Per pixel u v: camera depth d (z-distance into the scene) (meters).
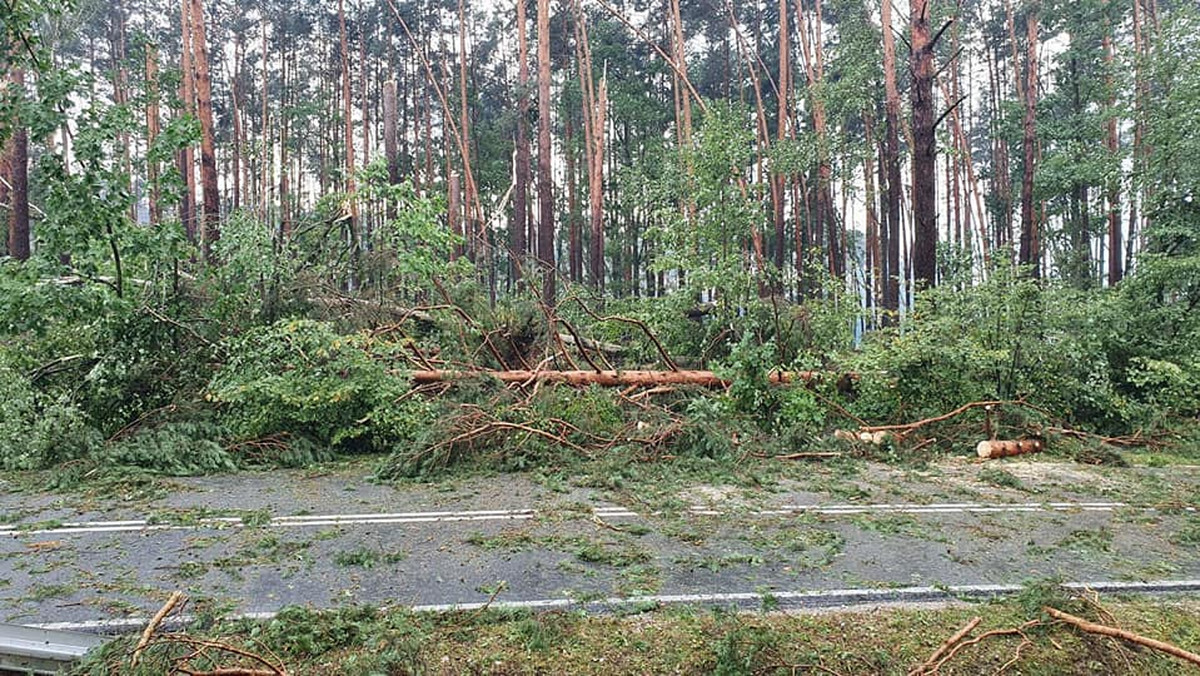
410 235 10.80
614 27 33.22
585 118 29.33
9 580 4.27
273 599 3.97
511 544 4.98
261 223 9.98
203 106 14.97
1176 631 3.71
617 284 28.39
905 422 9.78
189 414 8.12
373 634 3.46
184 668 3.08
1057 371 9.81
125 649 3.21
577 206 33.31
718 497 6.46
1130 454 9.02
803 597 4.03
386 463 7.31
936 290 10.51
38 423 7.51
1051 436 9.22
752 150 14.05
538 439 7.98
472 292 11.40
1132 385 11.05
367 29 35.28
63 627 3.60
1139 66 14.52
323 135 37.03
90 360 8.67
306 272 10.02
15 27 7.36
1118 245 24.77
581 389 9.69
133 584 4.20
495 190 33.09
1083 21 22.17
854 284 14.27
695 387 10.15
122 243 8.05
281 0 35.09
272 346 8.41
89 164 7.94
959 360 9.52
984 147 39.25
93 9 17.62
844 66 22.25
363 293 10.71
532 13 32.66
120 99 24.95
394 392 8.50
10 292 7.46
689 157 13.81
